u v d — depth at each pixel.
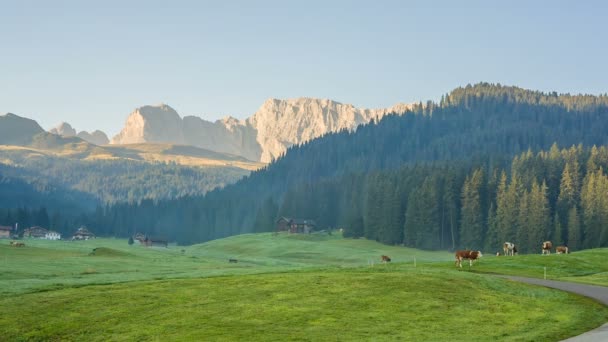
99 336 42.81
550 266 78.19
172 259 130.62
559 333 40.66
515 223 186.50
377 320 43.28
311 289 52.00
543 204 182.88
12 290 58.19
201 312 46.09
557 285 60.88
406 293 50.41
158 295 51.88
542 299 51.56
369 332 40.47
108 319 46.06
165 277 68.62
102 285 60.12
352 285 53.19
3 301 52.75
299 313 45.03
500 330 41.22
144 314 46.56
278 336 39.84
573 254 89.44
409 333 40.22
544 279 66.12
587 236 178.62
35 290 58.19
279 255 193.12
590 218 178.75
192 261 129.25
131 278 68.12
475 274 60.69
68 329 44.81
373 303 47.47
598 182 182.75
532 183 194.75
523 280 64.50
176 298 50.59
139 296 51.81
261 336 39.97
